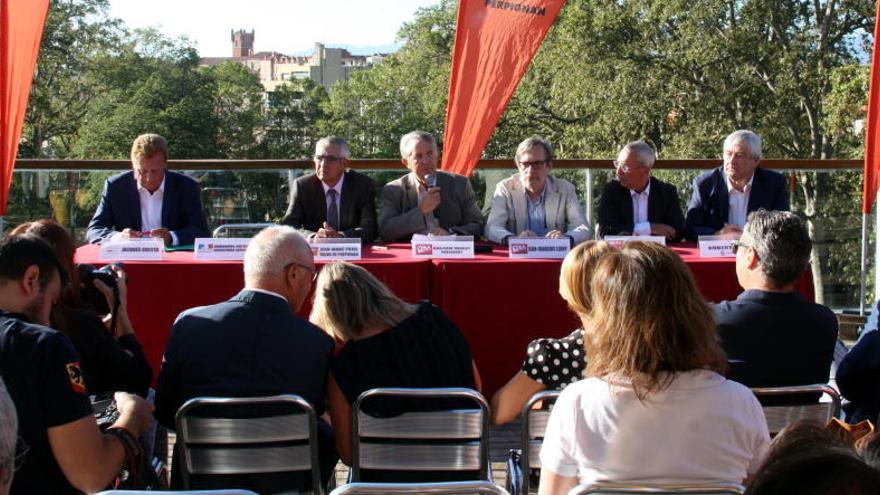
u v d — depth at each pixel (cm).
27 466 190
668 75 2245
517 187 474
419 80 3719
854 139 2111
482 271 379
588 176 559
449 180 480
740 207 474
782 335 234
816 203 558
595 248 208
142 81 3847
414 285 380
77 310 242
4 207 456
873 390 242
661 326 168
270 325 236
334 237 422
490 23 475
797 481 85
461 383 243
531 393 231
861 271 504
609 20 2217
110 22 3706
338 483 329
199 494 161
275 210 576
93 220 468
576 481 172
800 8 2216
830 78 2034
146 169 457
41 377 190
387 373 237
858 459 86
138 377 248
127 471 230
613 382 169
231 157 4203
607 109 2286
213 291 378
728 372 236
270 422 228
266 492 233
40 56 3469
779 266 235
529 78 2628
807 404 231
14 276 198
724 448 169
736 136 463
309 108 4450
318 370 237
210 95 4006
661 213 470
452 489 168
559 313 382
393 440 234
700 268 380
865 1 2183
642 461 167
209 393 234
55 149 3778
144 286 378
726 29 2209
